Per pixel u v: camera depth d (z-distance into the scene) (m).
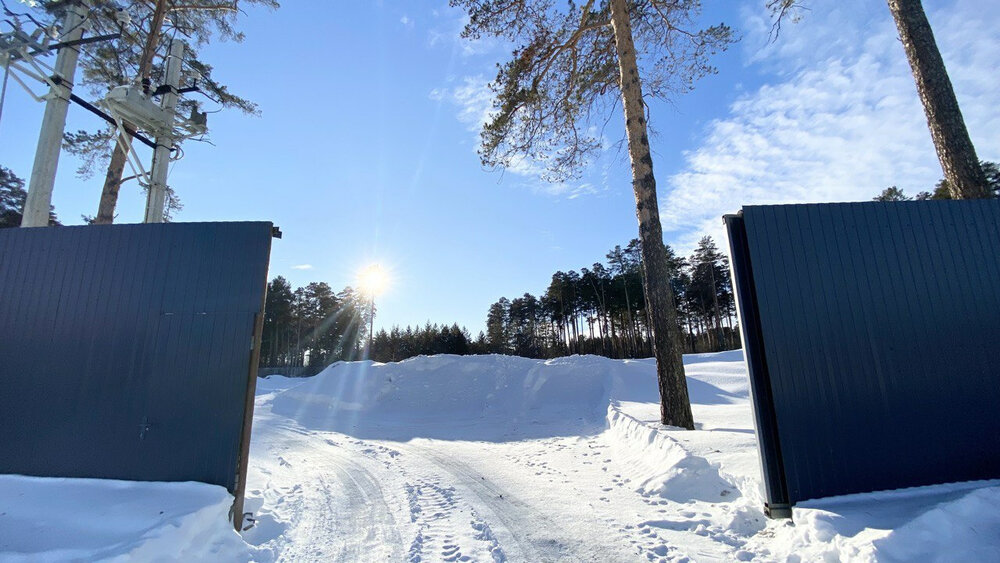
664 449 6.26
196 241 4.93
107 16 10.78
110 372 4.74
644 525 4.43
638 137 9.25
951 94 6.39
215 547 3.88
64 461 4.60
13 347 4.88
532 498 5.47
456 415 13.95
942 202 4.64
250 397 4.56
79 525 3.69
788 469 4.17
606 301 45.03
